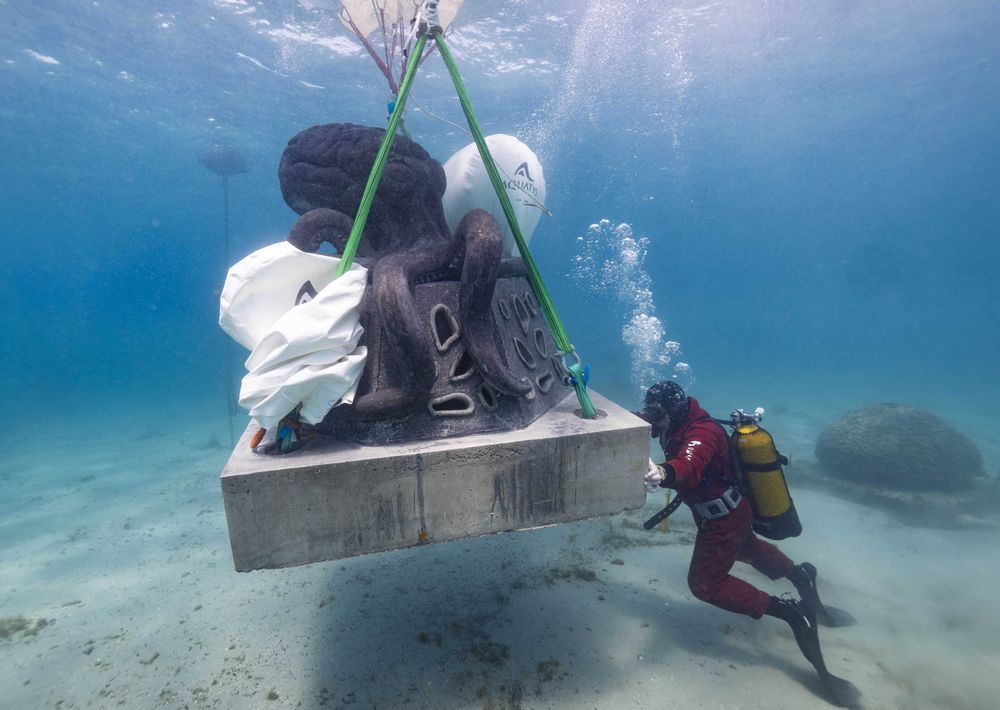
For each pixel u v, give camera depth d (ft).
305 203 9.05
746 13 53.26
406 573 13.74
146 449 37.19
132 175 95.09
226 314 6.51
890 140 100.32
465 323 7.30
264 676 10.20
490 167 7.93
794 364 104.32
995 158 112.57
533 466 6.89
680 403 10.12
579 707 8.96
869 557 15.76
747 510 10.35
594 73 62.80
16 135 69.77
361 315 7.21
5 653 11.73
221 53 49.62
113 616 12.97
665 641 10.84
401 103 7.36
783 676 9.90
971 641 11.14
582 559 14.40
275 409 5.70
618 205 150.20
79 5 42.37
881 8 53.93
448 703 9.12
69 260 208.44
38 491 27.17
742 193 148.66
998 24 57.98
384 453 6.29
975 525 18.31
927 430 22.44
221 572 14.93
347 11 11.53
